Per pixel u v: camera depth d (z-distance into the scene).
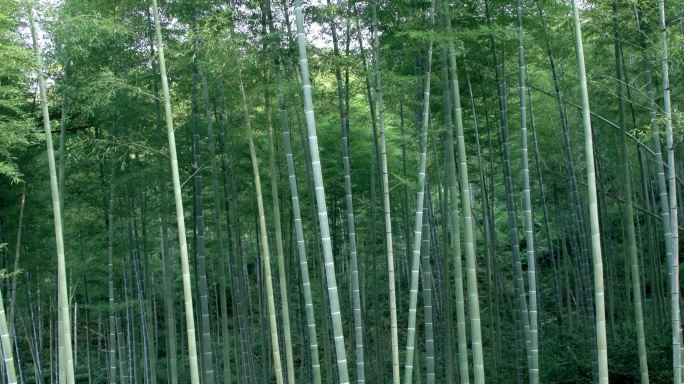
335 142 11.38
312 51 7.21
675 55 6.21
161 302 19.34
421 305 15.45
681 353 6.31
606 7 6.61
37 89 8.05
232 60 6.73
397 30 6.91
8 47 5.28
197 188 7.49
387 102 7.75
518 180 13.51
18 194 9.38
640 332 6.73
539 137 11.85
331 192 12.65
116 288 12.48
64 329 5.85
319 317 15.55
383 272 14.38
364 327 11.79
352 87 8.19
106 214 10.04
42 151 9.35
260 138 10.52
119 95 7.95
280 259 7.42
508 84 8.79
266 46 7.04
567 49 8.78
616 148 10.88
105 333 16.36
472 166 12.34
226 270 15.31
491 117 11.30
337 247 14.59
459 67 8.45
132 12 7.67
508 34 6.22
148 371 12.05
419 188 6.40
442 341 11.32
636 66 8.52
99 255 10.82
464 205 6.05
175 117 9.05
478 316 5.96
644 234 14.34
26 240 10.02
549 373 9.41
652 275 10.27
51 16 6.15
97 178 9.86
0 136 6.11
